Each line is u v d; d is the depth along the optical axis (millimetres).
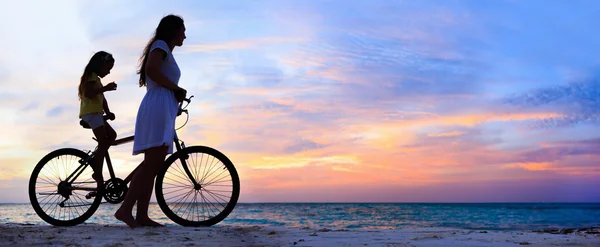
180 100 3936
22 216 20141
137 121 3783
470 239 3400
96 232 3430
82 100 4168
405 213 36094
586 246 3035
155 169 3807
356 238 3438
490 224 23125
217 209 4168
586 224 23875
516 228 18922
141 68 3947
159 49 3740
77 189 4195
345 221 24312
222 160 4172
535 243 3158
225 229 3838
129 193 3809
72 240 2975
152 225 3932
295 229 4066
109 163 4203
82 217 4227
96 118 4129
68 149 4285
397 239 3369
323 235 3619
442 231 4133
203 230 3705
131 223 3783
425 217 30281
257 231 3836
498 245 3055
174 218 4086
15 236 3115
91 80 4055
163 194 4094
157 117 3732
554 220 28328
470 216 31859
